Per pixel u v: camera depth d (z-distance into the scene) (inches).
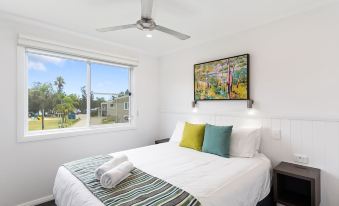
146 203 47.9
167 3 76.6
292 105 85.4
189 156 88.8
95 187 57.1
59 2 76.6
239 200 61.1
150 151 97.4
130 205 47.1
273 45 91.2
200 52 123.8
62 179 67.0
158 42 123.6
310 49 80.4
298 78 83.7
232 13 85.2
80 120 115.8
